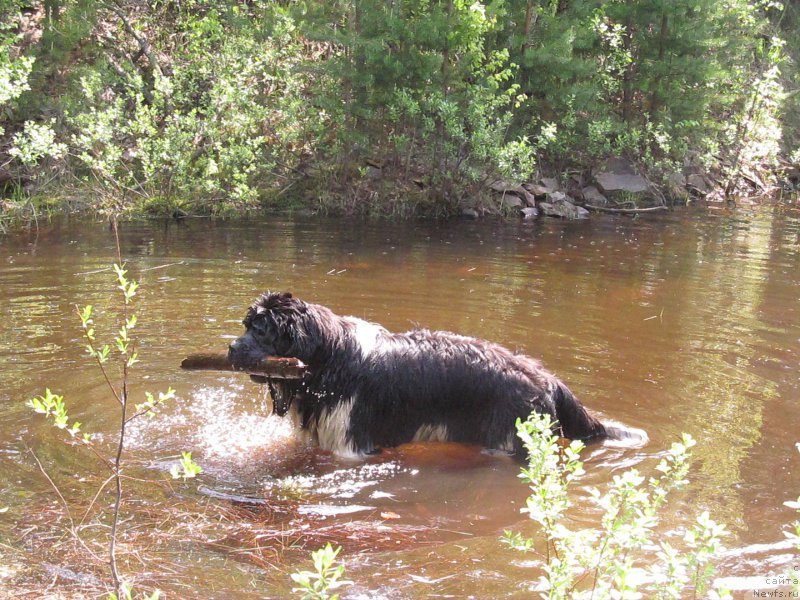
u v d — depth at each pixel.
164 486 5.14
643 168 19.25
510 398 5.88
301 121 17.03
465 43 16.36
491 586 4.08
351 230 14.55
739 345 8.12
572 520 4.74
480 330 8.38
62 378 6.78
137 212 15.23
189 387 6.79
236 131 15.88
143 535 4.52
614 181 18.73
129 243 12.62
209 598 3.94
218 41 17.77
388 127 17.41
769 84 20.12
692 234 14.94
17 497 4.86
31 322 8.25
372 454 5.85
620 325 8.73
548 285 10.52
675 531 4.59
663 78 19.28
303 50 18.69
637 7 18.86
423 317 8.77
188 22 18.20
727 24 20.20
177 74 16.39
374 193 16.64
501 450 5.90
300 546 4.49
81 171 16.39
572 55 18.55
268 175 17.12
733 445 5.84
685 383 7.05
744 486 5.20
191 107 17.30
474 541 4.57
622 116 19.91
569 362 7.52
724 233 15.08
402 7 16.45
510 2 17.95
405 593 4.01
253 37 17.16
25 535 4.45
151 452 5.63
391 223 15.52
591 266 11.84
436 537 4.62
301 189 17.06
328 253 12.26
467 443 6.02
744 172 20.81
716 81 19.53
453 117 15.90
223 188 16.03
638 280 10.94
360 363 5.91
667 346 8.05
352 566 4.27
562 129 18.89
